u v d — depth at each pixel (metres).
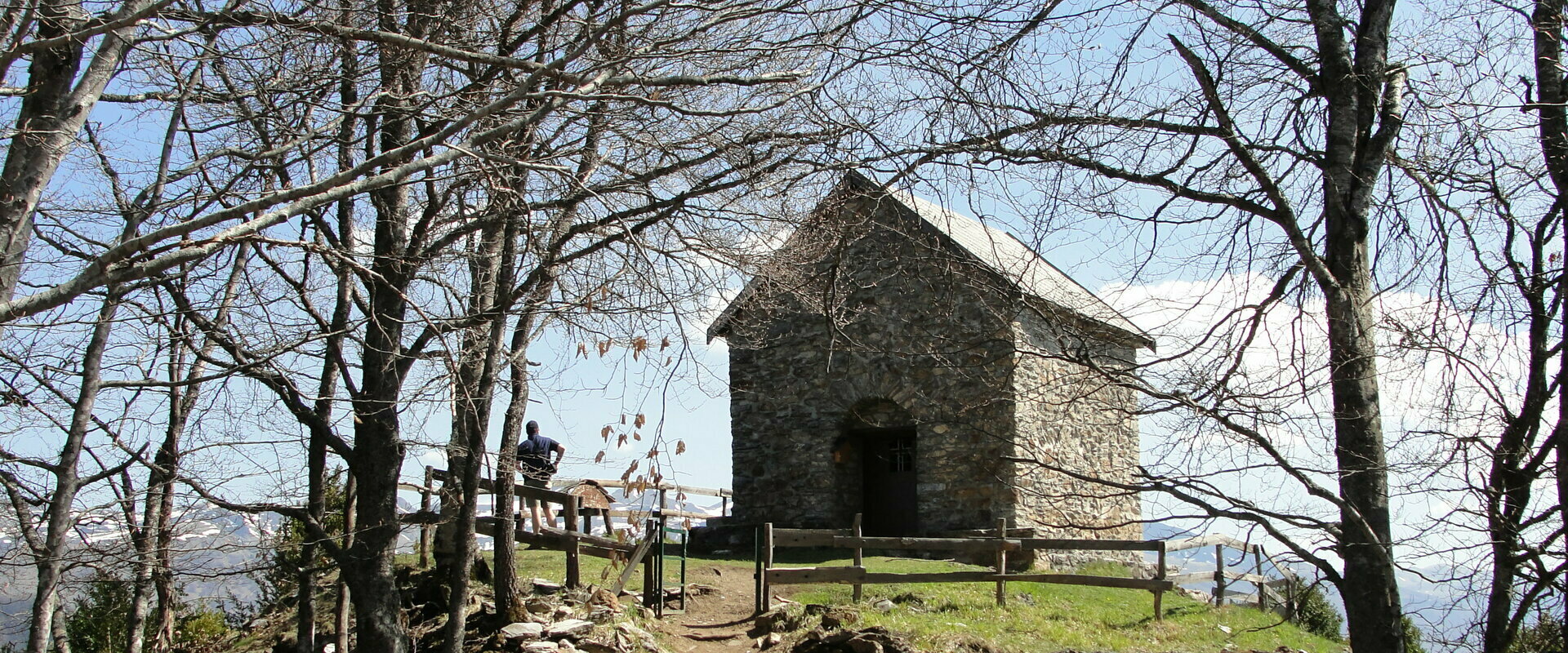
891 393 18.14
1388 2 7.42
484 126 7.97
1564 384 7.30
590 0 7.68
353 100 8.42
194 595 14.00
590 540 12.89
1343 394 7.00
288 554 11.04
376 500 9.12
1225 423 6.65
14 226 5.77
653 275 7.86
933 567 15.69
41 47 5.38
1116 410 7.36
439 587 13.04
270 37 7.21
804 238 8.92
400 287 8.50
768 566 12.72
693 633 12.18
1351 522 6.77
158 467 8.08
